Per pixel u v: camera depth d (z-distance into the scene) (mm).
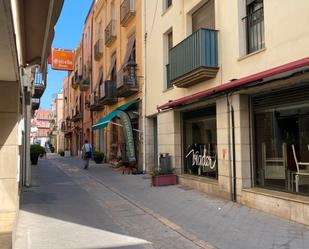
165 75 15695
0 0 3400
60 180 17031
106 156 27781
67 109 55094
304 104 8203
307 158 8148
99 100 26125
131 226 8203
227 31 10758
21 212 9711
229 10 10664
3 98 7801
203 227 7770
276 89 9016
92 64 33500
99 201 11414
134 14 20000
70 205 10750
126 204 10820
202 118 12945
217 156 11547
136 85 18875
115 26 24469
